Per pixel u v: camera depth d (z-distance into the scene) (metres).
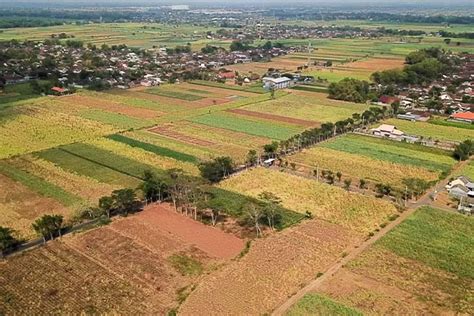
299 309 63.16
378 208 94.06
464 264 73.94
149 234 83.56
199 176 108.00
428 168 115.50
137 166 115.00
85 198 97.19
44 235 80.94
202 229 85.81
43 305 64.25
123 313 62.91
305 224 87.44
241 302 65.06
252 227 86.31
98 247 79.06
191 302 65.00
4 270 72.06
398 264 73.94
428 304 64.56
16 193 99.38
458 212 92.06
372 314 62.34
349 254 77.12
